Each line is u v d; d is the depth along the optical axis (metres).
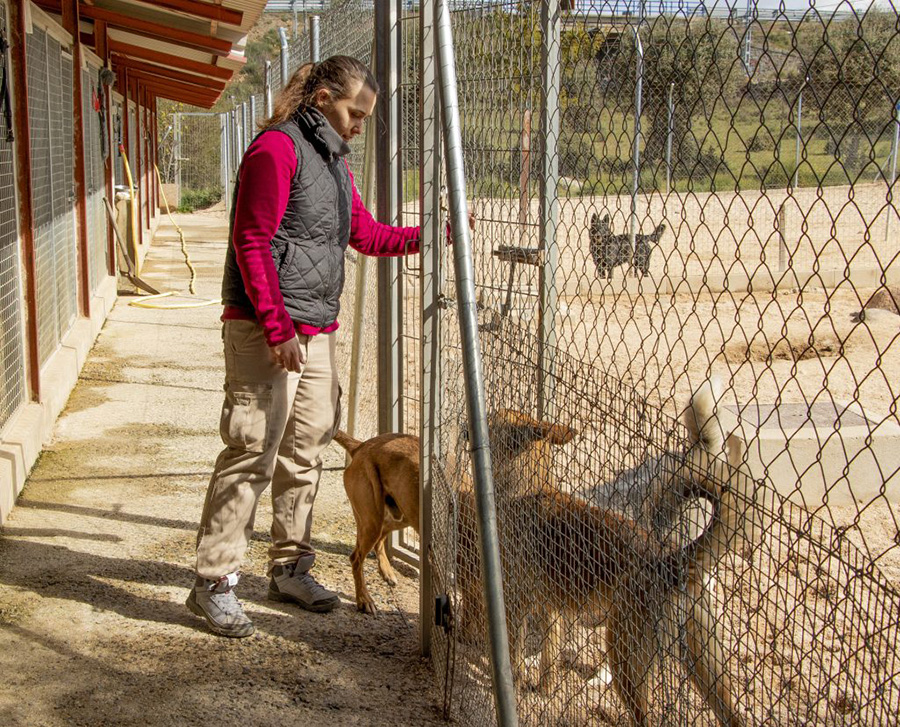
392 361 4.40
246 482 3.68
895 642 1.78
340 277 3.85
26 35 6.00
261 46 49.84
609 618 2.58
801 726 2.34
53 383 6.77
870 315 10.21
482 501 2.53
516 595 2.91
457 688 3.20
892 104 1.64
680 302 10.90
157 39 12.84
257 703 3.23
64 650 3.53
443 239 3.42
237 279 3.61
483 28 3.42
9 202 5.54
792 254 1.77
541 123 3.07
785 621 2.15
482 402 2.55
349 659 3.62
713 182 1.97
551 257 3.34
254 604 4.05
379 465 4.00
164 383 7.96
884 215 13.27
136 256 13.50
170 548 4.58
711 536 2.21
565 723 2.71
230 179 29.27
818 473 5.19
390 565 4.44
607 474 2.88
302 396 3.87
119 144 15.49
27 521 4.81
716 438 2.28
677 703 2.38
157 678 3.37
